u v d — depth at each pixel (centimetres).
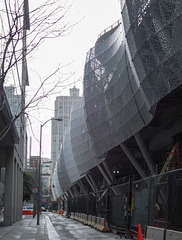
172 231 1124
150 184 1485
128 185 1997
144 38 2591
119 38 4066
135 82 3403
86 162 7069
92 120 5316
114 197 2398
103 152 5197
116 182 5609
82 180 8994
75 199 5181
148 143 4853
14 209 3875
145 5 2445
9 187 3394
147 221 1502
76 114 7562
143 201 1630
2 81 727
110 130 4678
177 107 3216
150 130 4181
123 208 2086
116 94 4181
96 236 2161
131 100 3647
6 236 2108
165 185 1286
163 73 2417
